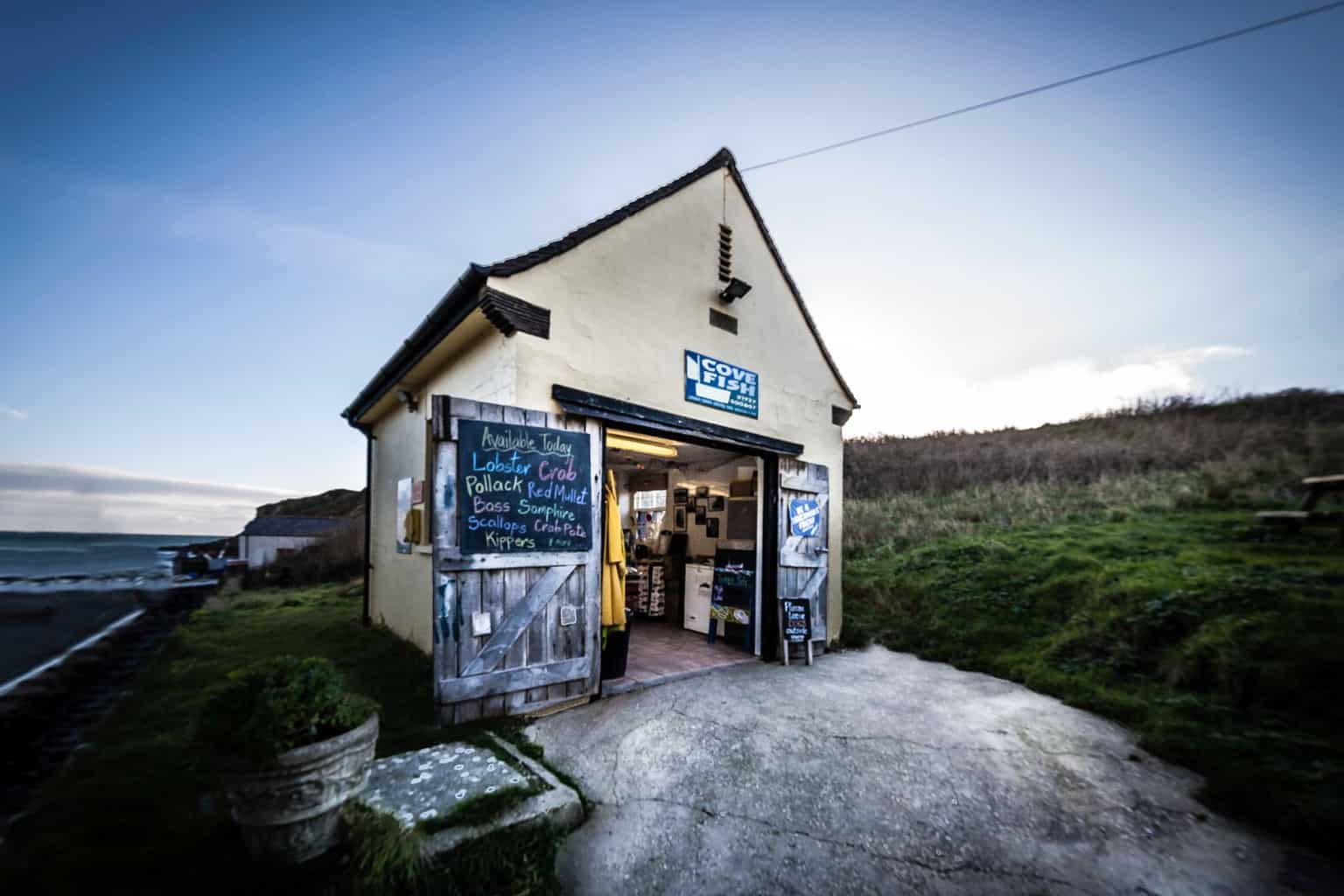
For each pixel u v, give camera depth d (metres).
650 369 5.32
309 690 2.44
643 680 5.17
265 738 2.20
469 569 3.96
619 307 5.10
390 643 6.37
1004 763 3.61
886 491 15.53
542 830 2.74
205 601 12.84
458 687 3.88
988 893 2.44
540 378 4.46
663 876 2.57
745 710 4.47
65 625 9.77
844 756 3.67
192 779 3.12
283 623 8.55
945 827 2.92
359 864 2.31
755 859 2.67
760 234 6.78
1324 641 4.16
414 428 6.62
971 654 6.17
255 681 2.42
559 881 2.55
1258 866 2.62
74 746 3.81
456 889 2.35
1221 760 3.46
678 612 8.25
